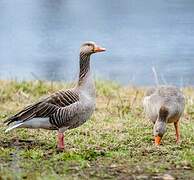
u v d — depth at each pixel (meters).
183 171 11.12
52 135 13.90
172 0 56.25
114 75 27.33
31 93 18.95
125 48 35.06
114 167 11.26
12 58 32.31
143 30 41.03
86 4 54.69
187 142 13.54
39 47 35.59
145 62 30.80
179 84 25.22
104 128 14.64
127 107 17.00
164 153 12.33
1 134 13.95
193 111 16.62
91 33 40.03
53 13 49.03
